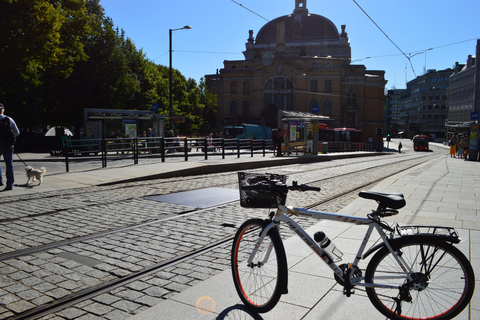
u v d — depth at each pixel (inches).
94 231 235.8
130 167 576.4
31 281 158.9
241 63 2906.0
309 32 3073.3
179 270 174.2
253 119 2733.8
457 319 122.5
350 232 227.6
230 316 128.3
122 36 1480.1
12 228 238.7
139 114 1048.8
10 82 763.4
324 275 162.2
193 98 2605.8
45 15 697.0
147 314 129.5
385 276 120.1
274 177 136.4
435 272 116.3
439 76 4881.9
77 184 413.7
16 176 476.1
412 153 2039.9
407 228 121.7
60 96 1280.8
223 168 636.7
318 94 2642.7
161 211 296.5
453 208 302.2
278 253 123.5
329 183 484.1
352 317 126.7
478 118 1042.1
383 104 2965.1
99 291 150.8
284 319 126.0
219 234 233.9
